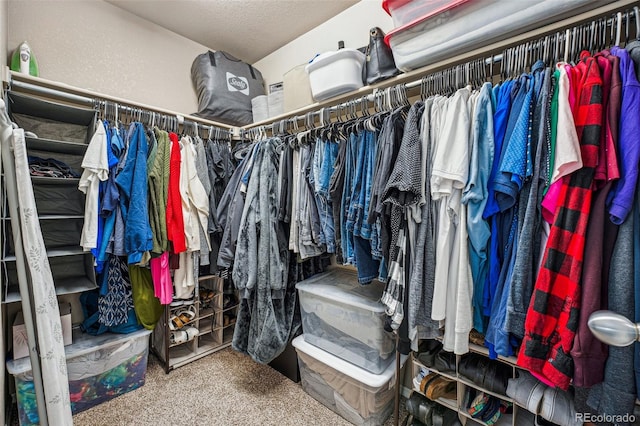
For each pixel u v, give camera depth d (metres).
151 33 2.14
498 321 0.91
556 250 0.79
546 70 0.86
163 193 1.65
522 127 0.86
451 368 1.28
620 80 0.74
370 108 1.69
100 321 1.64
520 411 1.27
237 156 2.00
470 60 1.18
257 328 1.60
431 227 1.06
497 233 0.96
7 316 1.53
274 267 1.57
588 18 0.90
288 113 1.85
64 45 1.74
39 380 0.95
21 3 1.59
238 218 1.67
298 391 1.71
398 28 1.23
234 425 1.44
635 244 0.70
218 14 2.06
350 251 1.33
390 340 1.45
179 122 1.90
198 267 1.92
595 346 0.72
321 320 1.58
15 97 1.33
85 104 1.56
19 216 0.92
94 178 1.44
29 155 1.55
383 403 1.45
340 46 1.77
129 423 1.45
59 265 1.73
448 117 1.00
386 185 1.04
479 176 0.93
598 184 0.75
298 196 1.56
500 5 1.00
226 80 2.25
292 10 2.03
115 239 1.50
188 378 1.84
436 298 1.00
